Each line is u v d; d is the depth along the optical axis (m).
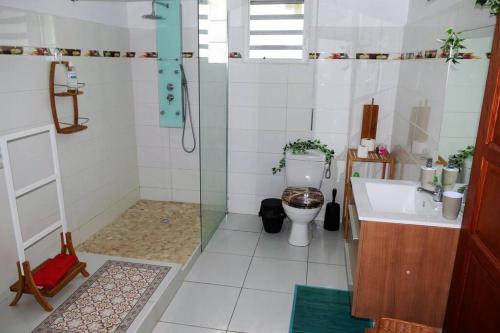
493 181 1.58
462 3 2.07
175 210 4.05
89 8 3.18
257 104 3.73
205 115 3.13
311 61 3.53
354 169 3.70
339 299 2.68
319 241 3.51
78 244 3.25
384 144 3.62
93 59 3.28
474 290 1.69
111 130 3.64
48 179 2.46
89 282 2.61
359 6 3.33
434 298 2.15
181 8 3.63
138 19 3.74
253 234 3.63
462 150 2.05
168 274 2.72
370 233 2.11
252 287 2.80
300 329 2.38
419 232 2.06
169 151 4.10
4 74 2.38
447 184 2.14
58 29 2.83
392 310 2.22
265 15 3.54
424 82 2.66
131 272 2.73
